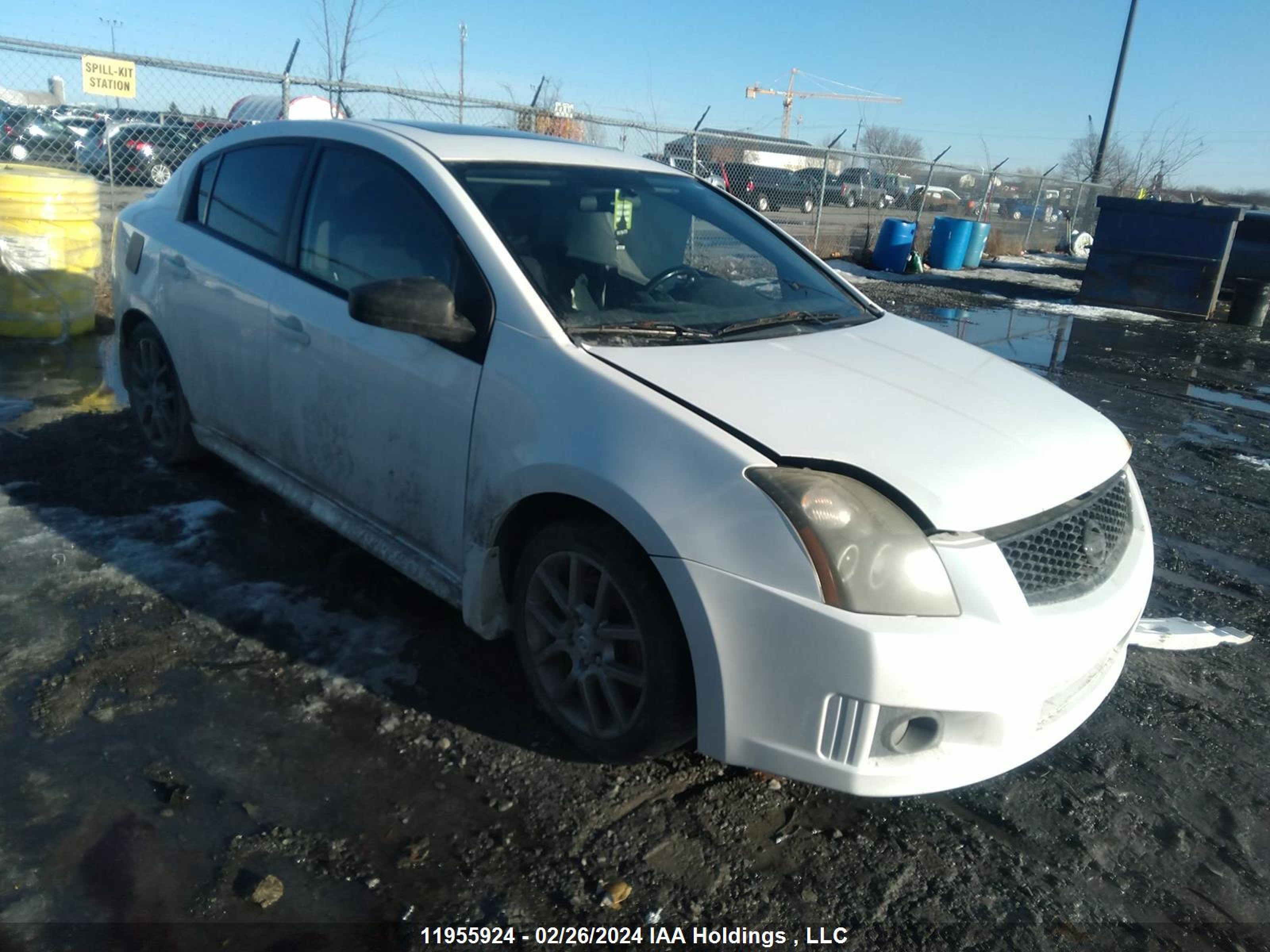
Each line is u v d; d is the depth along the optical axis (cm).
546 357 271
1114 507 279
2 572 352
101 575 355
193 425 430
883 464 235
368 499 329
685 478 236
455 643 329
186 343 411
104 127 878
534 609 281
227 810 246
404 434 306
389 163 333
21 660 302
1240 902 246
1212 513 533
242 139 411
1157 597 420
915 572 221
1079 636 239
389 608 348
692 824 256
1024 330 1160
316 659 314
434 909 222
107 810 243
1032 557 240
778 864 246
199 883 223
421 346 300
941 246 1844
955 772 228
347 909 220
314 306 339
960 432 256
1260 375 967
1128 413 759
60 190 665
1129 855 259
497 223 304
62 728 272
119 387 588
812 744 225
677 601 236
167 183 460
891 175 2297
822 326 333
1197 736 315
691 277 338
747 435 239
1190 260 1375
